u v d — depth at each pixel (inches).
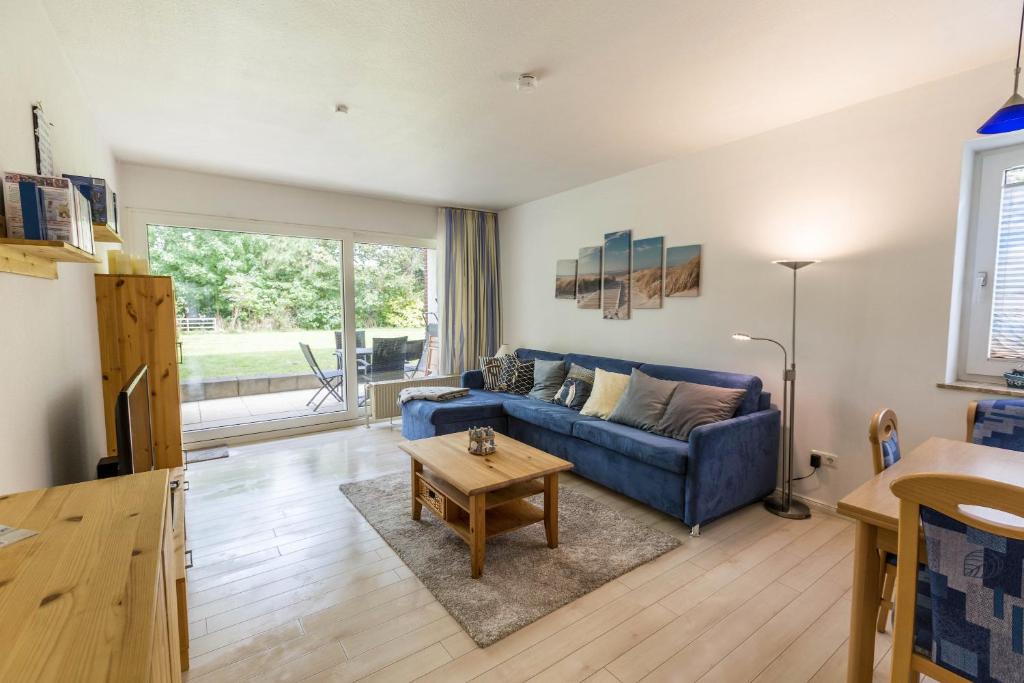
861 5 69.2
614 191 164.4
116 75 90.4
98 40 78.3
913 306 99.3
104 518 34.9
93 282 97.2
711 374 127.4
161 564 32.6
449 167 152.6
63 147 80.1
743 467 110.7
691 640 70.7
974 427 77.7
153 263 155.3
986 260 95.8
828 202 111.0
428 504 102.3
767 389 125.0
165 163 147.6
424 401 166.1
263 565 90.7
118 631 22.9
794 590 83.2
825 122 110.7
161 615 31.6
